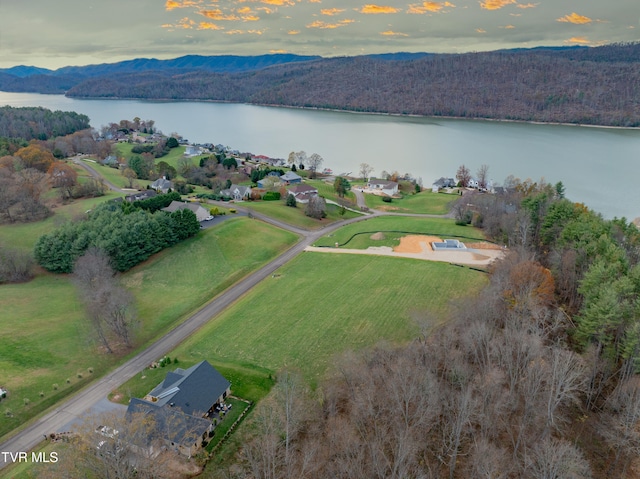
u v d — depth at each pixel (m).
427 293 90.69
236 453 52.34
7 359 72.38
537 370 53.94
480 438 51.22
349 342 74.62
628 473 48.97
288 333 78.56
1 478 50.16
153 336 80.69
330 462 46.78
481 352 61.22
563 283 81.38
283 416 54.72
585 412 57.44
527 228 103.94
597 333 62.25
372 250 116.88
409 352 62.19
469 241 121.31
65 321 85.81
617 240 88.62
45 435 56.94
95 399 63.81
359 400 52.66
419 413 49.84
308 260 112.25
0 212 135.88
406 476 43.28
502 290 75.38
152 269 107.44
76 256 104.38
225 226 128.00
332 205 165.38
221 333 79.62
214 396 60.19
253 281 101.62
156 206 135.38
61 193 154.62
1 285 101.81
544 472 42.03
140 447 48.09
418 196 191.38
